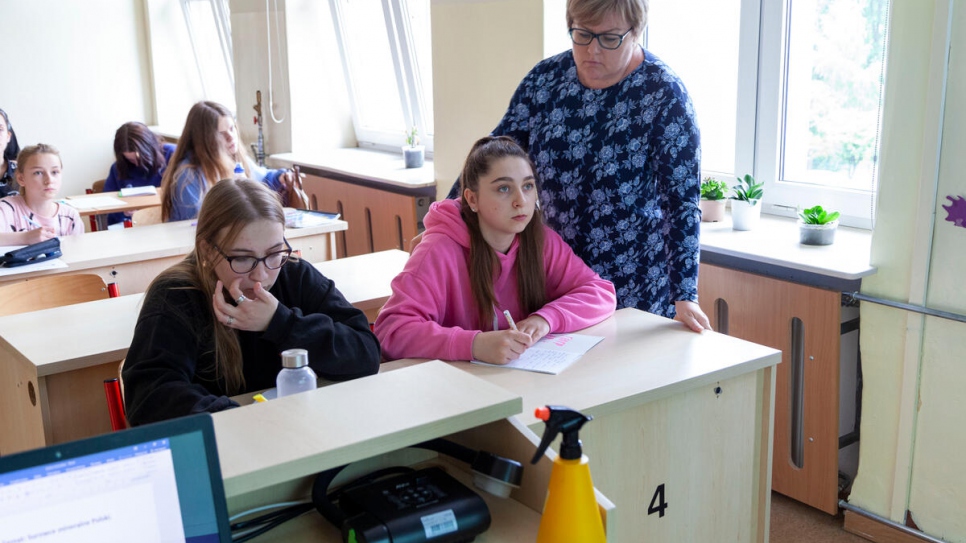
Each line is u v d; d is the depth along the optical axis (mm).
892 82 2217
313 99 5121
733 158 3135
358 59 5105
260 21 5121
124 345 2037
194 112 3578
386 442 1052
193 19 6887
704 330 1869
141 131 4906
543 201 2197
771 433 1762
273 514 1172
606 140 2033
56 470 834
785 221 2938
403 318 1804
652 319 1961
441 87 3715
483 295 1877
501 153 1828
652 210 2062
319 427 1071
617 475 1547
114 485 864
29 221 3539
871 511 2445
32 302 2475
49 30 6590
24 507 822
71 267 2889
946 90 2094
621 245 2092
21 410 2160
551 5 3102
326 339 1629
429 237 1911
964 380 2176
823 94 2793
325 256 3428
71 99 6758
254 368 1677
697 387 1610
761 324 2562
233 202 1554
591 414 1461
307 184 4816
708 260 2734
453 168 3748
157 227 3449
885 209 2281
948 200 2131
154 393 1427
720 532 1742
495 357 1677
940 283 2188
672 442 1610
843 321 2449
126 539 874
